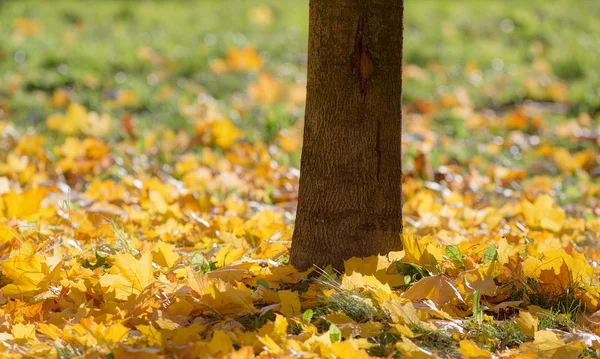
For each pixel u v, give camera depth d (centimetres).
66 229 749
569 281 571
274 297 542
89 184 1086
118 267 539
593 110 1619
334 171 599
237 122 1472
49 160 1154
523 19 2356
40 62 1773
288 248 669
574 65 1945
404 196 1034
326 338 454
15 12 2297
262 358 441
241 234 743
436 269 580
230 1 2627
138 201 930
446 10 2467
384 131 600
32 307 525
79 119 1341
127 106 1556
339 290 546
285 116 1402
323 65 592
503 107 1703
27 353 454
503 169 1158
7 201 743
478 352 462
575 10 2505
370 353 476
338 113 593
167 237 739
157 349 444
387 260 576
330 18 584
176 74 1803
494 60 2023
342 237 604
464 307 555
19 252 564
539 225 812
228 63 1855
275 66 1908
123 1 2564
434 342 494
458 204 975
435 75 1886
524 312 504
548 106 1684
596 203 1036
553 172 1248
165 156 1219
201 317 523
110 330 467
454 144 1379
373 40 586
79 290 540
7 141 1266
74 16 2336
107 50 1886
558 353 472
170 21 2300
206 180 1048
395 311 499
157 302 520
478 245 657
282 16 2444
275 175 1122
